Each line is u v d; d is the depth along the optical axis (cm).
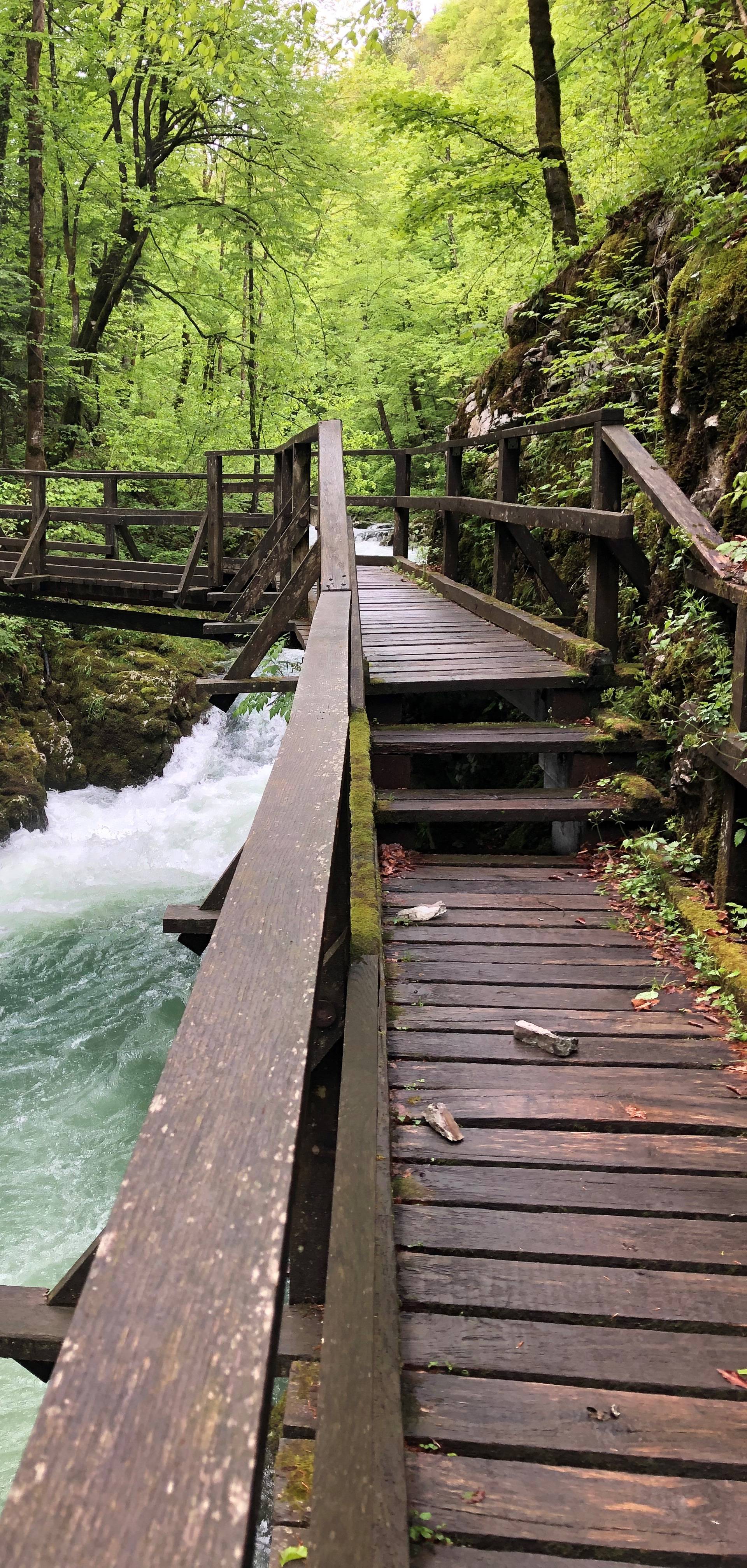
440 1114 240
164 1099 79
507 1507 150
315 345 1756
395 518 1064
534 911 361
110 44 1300
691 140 624
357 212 1571
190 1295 63
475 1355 177
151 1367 58
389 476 2509
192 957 804
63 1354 59
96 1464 53
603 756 435
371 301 2175
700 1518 149
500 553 687
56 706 1227
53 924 862
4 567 1121
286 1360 193
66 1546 50
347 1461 127
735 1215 212
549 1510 150
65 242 1588
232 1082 81
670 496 411
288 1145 75
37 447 1300
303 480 627
